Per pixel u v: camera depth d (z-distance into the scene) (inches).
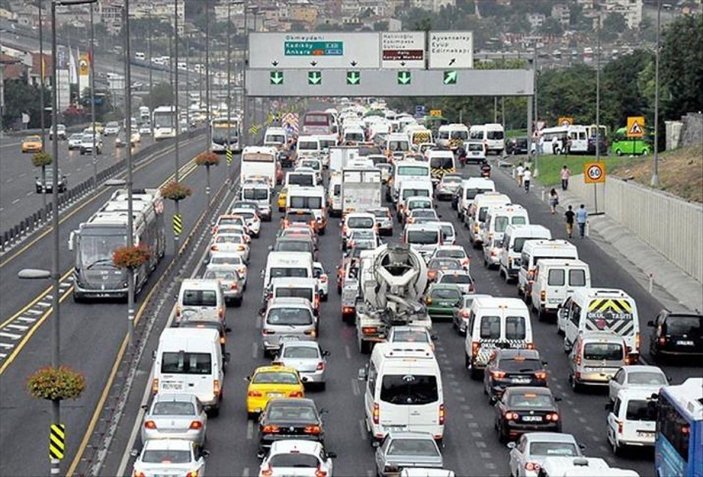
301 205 7219.5
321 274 5472.4
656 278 6013.8
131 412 3651.6
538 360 3811.5
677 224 6190.9
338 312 5236.2
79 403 3789.4
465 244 6909.5
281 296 4756.4
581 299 4350.4
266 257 6486.2
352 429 3558.1
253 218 7126.0
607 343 3991.1
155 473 2770.7
